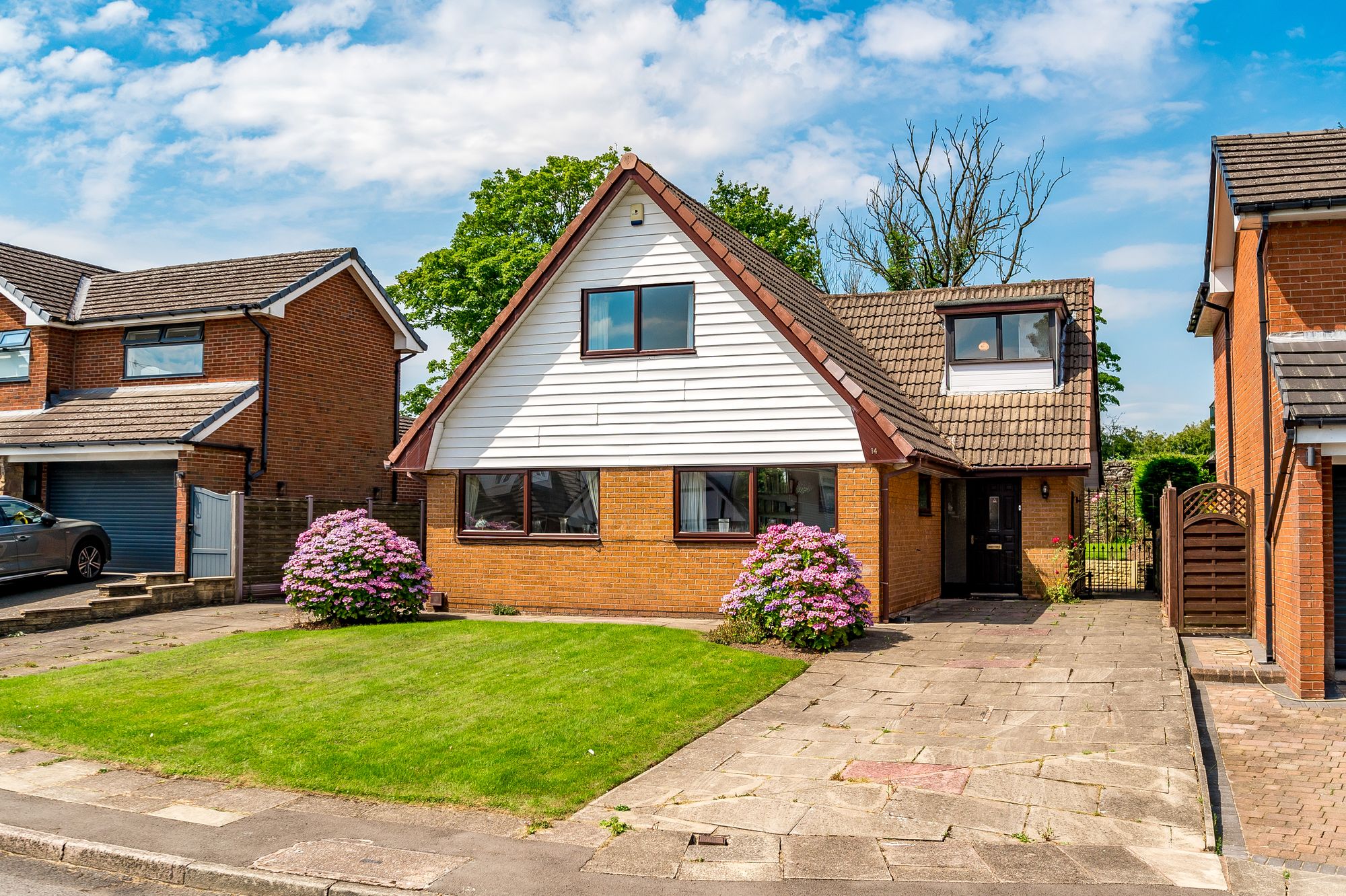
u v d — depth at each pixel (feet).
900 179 142.41
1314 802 25.70
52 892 21.29
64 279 82.43
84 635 51.60
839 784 26.25
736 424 53.72
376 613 52.54
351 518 56.29
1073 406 61.87
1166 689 34.47
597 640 44.98
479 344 58.03
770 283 57.11
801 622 42.86
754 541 53.16
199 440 66.18
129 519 71.46
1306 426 34.53
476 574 59.06
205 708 35.09
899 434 50.29
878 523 50.72
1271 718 33.32
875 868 20.99
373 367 84.94
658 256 55.47
